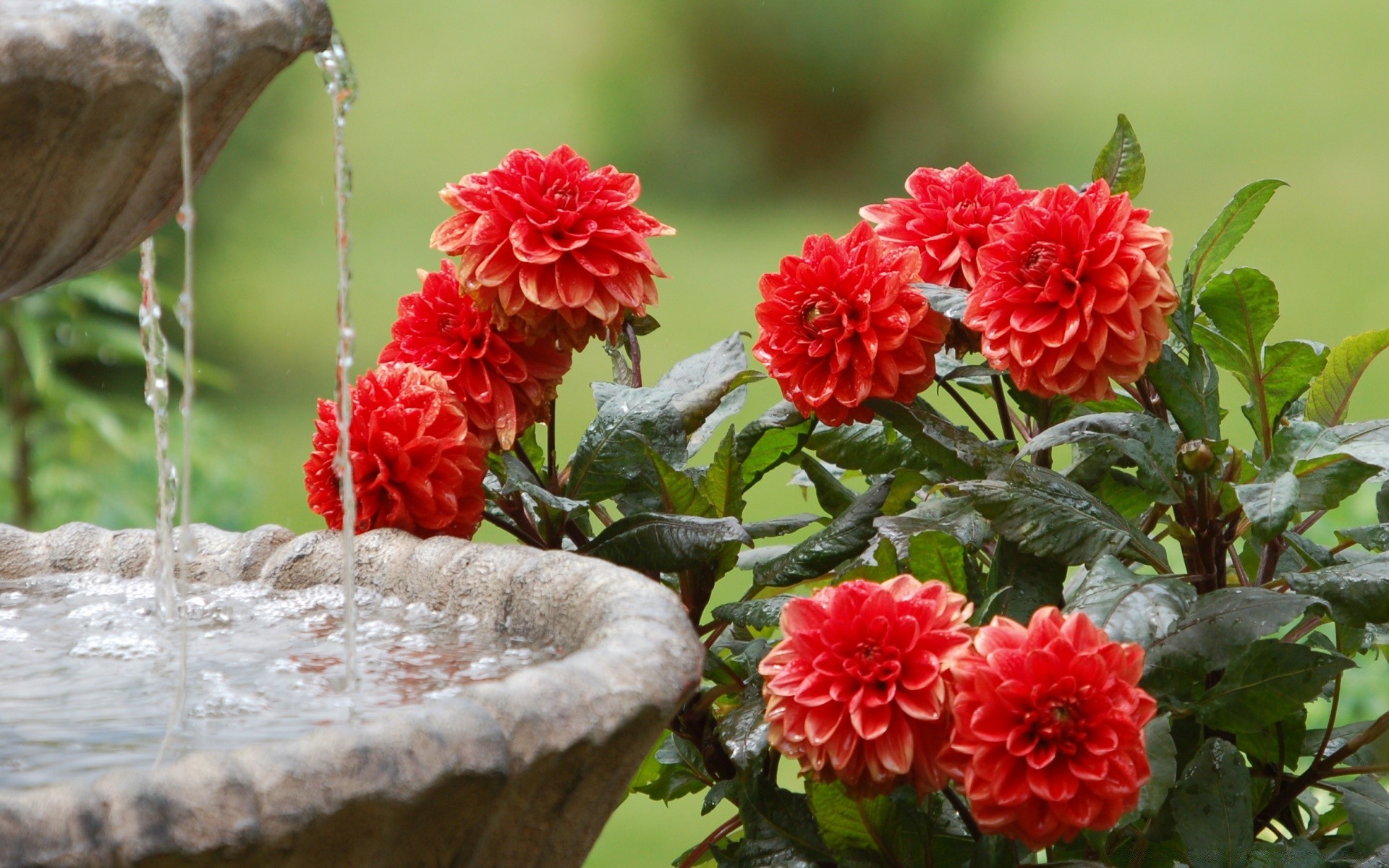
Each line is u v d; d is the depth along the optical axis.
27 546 3.41
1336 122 20.86
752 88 21.56
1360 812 3.30
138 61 3.13
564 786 3.12
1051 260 3.27
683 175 21.62
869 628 3.19
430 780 3.07
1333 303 14.84
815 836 3.29
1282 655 3.25
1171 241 3.27
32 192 3.15
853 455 3.43
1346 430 3.28
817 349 3.32
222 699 3.20
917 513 3.31
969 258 3.35
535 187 3.36
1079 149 21.05
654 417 3.38
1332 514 3.78
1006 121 21.59
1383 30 22.05
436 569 3.31
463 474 3.36
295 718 3.18
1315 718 3.68
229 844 3.04
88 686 3.22
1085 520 3.27
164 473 3.33
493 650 3.25
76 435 5.77
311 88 15.44
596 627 3.20
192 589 3.36
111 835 3.04
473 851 3.11
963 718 3.16
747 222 20.23
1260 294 3.31
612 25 22.12
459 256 3.41
